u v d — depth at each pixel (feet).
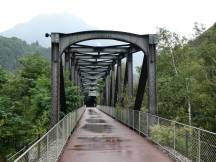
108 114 142.92
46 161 26.78
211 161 28.30
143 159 35.91
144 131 55.88
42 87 77.51
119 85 102.83
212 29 70.85
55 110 52.19
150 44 56.54
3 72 72.13
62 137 41.34
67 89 72.74
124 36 57.21
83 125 83.97
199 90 66.85
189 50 85.71
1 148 58.90
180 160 33.60
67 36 55.72
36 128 62.49
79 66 134.31
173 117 71.97
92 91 247.91
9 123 58.23
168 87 75.72
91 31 56.59
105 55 105.50
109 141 50.78
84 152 40.50
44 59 108.68
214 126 63.87
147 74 58.39
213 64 67.26
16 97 73.10
